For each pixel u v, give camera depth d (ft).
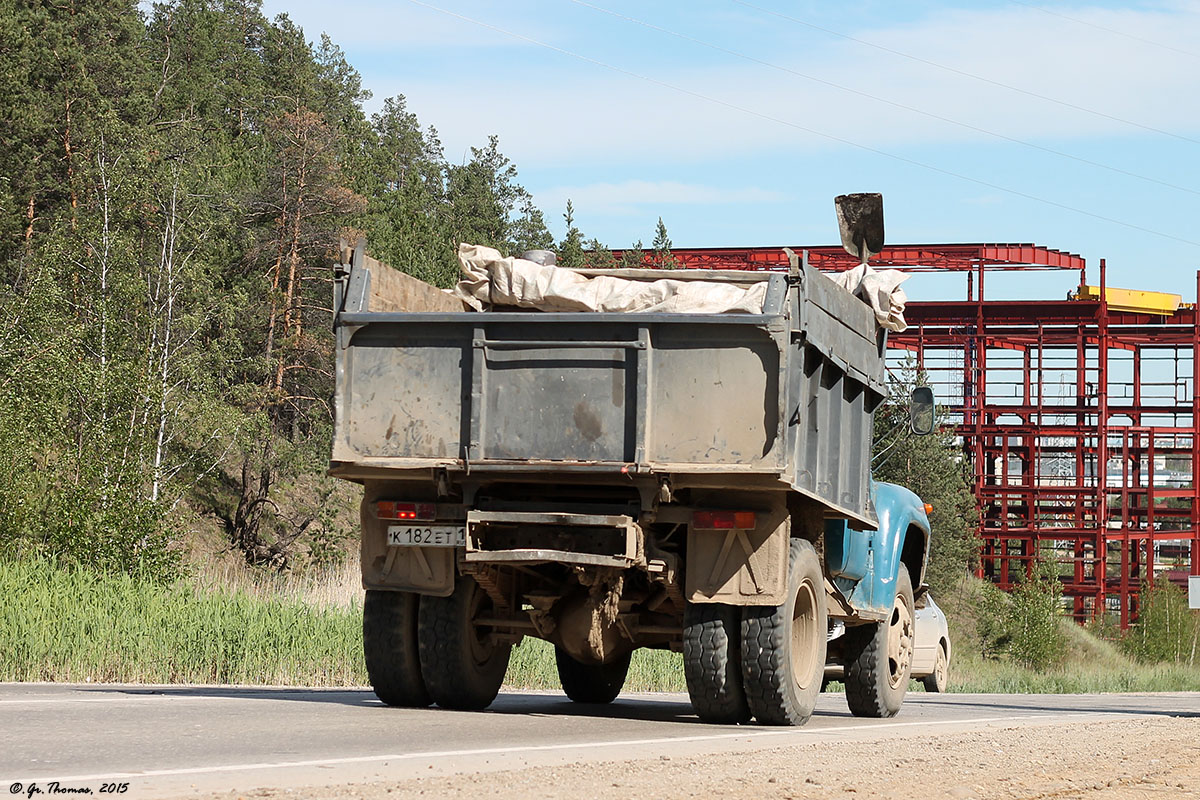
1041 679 187.21
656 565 54.24
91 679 86.28
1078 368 418.92
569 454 53.01
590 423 52.95
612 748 43.37
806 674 57.93
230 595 118.11
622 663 78.54
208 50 486.38
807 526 58.95
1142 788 39.42
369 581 57.57
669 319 51.98
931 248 390.42
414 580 57.31
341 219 322.96
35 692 64.85
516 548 56.29
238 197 313.12
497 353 53.93
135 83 333.01
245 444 244.42
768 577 53.57
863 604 69.36
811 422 55.83
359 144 441.68
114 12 344.49
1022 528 437.58
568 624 59.57
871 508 68.08
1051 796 36.40
